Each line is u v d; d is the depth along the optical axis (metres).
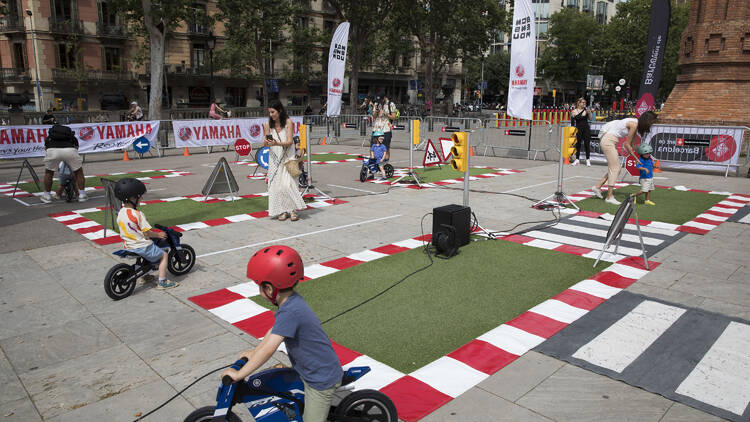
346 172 14.05
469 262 6.39
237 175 13.54
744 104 16.02
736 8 15.79
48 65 39.78
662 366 3.88
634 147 9.70
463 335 4.43
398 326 4.61
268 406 2.68
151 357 4.11
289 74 49.66
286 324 2.48
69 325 4.70
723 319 4.69
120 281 5.29
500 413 3.32
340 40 17.98
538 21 77.44
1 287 5.62
